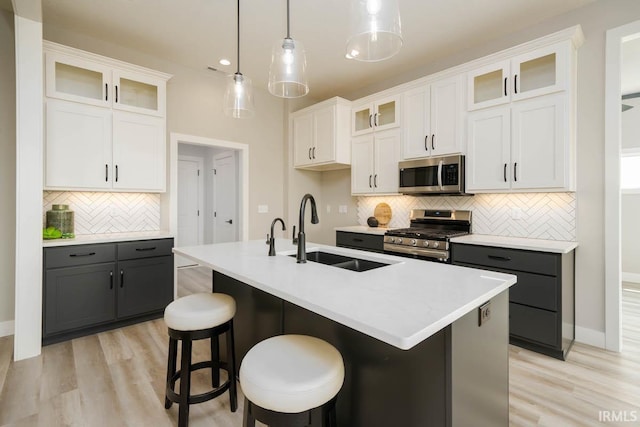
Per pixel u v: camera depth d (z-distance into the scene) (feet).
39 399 6.23
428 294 3.90
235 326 6.84
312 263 5.79
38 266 8.09
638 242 15.53
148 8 8.95
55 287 8.62
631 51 11.41
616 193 8.25
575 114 8.78
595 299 8.63
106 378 7.02
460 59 11.50
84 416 5.76
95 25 9.82
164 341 8.93
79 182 9.57
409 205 13.04
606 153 8.37
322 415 3.54
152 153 10.98
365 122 13.64
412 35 10.33
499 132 9.43
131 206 11.62
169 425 5.56
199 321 5.29
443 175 10.55
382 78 13.89
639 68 12.81
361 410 4.30
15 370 7.31
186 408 5.23
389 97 12.37
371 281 4.54
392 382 3.94
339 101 13.70
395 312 3.28
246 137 14.74
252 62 12.35
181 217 19.63
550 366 7.55
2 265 9.21
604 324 8.47
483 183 9.77
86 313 9.12
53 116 9.13
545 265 7.97
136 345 8.66
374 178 12.93
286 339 4.38
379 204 14.03
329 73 13.34
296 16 9.27
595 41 8.55
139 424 5.58
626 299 12.96
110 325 9.70
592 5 8.62
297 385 3.35
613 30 8.25
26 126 7.91
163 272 10.62
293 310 5.37
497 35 10.34
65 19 9.49
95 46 10.63
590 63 8.61
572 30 8.11
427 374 3.61
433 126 10.95
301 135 15.24
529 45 8.78
